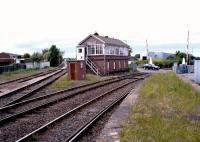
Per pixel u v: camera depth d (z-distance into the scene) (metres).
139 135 10.32
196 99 19.34
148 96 20.98
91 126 13.09
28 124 13.53
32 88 28.67
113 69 60.41
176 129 11.27
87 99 21.97
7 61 70.50
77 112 16.59
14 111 16.73
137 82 37.72
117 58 63.09
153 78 37.56
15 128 12.71
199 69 32.62
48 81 35.19
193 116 14.26
